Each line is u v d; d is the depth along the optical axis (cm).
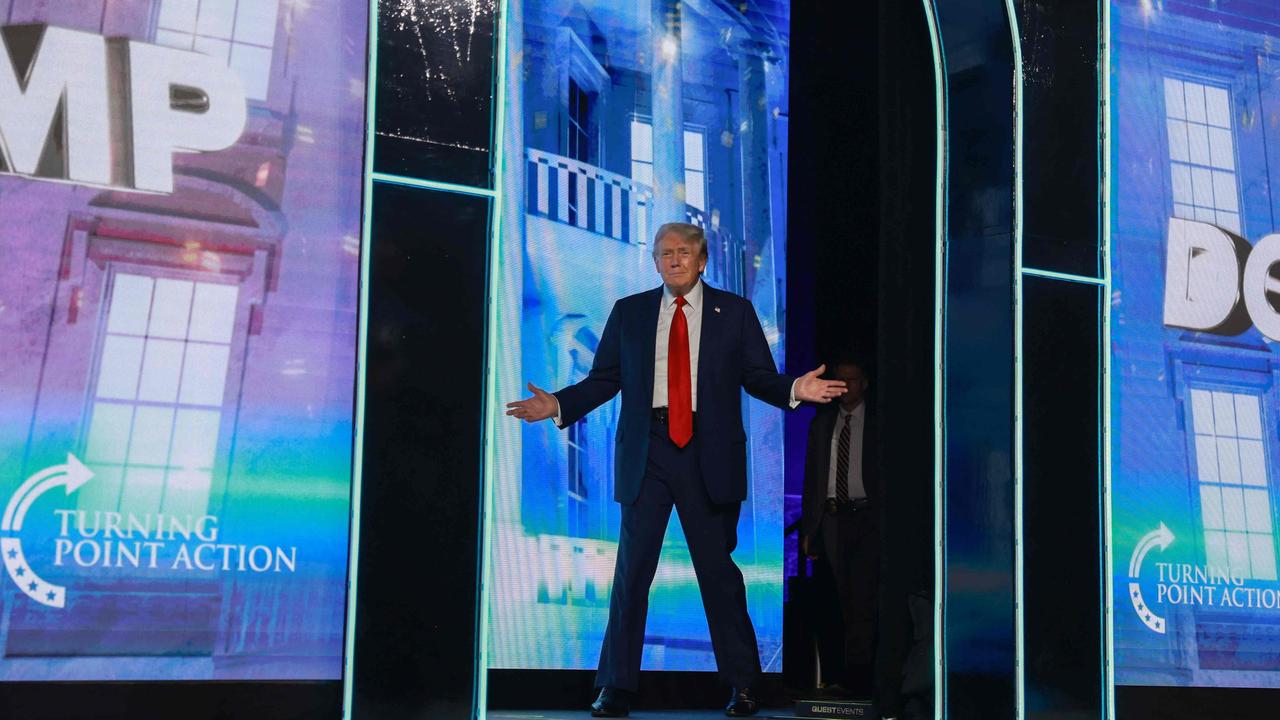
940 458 409
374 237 318
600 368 416
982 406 406
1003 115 411
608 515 469
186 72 314
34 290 298
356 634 308
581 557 462
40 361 297
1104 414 414
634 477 401
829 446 464
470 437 322
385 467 314
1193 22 455
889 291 425
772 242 486
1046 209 411
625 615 398
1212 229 448
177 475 304
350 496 312
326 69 327
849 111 468
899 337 422
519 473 454
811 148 479
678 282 404
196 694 300
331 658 312
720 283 479
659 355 409
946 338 414
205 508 306
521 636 449
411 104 324
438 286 322
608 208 471
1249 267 452
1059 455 405
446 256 324
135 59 311
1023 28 410
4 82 301
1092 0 427
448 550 318
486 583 320
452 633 316
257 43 321
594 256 468
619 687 394
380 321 317
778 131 491
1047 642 398
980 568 401
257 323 314
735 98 489
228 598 305
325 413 318
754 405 486
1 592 289
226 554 306
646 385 405
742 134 488
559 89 466
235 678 304
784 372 480
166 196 310
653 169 477
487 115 331
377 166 319
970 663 398
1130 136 438
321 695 310
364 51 330
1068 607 402
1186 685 420
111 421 301
